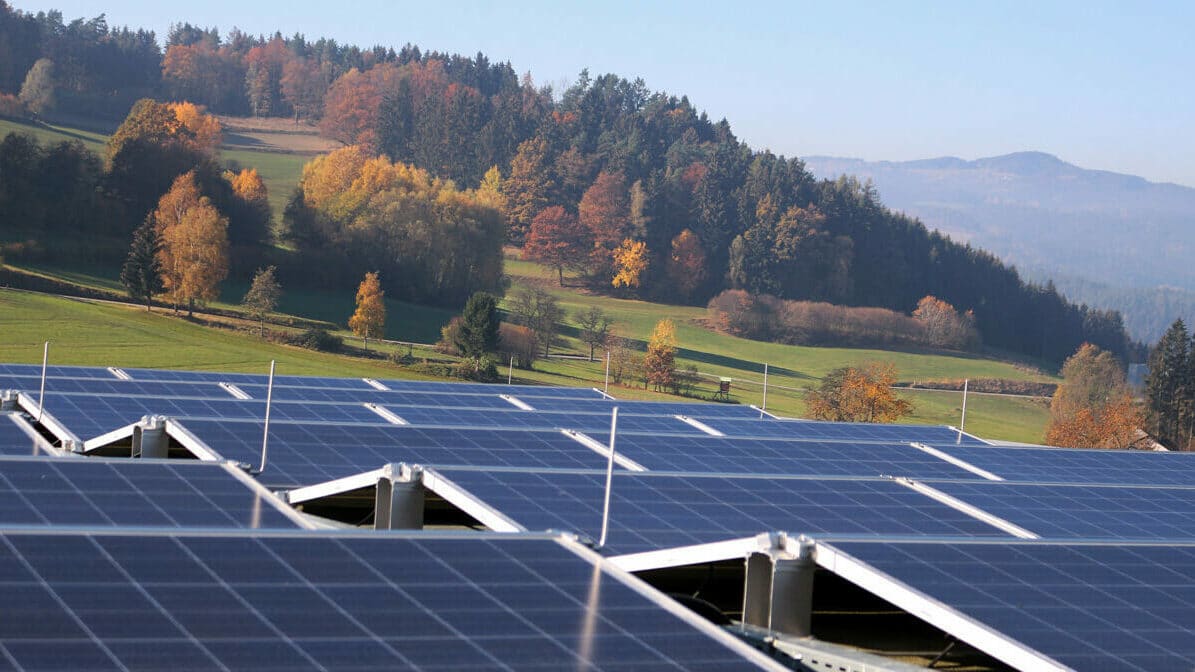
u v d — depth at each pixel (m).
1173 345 139.12
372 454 29.66
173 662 12.58
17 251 148.62
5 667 11.94
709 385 151.25
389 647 13.65
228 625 13.63
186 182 160.62
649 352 141.88
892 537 20.70
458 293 179.25
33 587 13.88
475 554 17.03
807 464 34.28
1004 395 179.25
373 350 137.25
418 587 15.52
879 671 18.91
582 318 177.00
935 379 188.38
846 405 105.81
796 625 20.19
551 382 133.75
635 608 15.74
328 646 13.46
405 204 180.62
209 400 38.66
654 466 31.45
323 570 15.64
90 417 34.88
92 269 153.38
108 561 14.92
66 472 21.83
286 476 27.28
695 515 23.67
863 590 24.17
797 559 20.00
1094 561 20.59
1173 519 28.36
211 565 15.27
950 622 17.61
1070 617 17.88
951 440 47.91
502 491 23.92
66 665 12.16
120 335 120.62
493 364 130.88
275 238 185.25
